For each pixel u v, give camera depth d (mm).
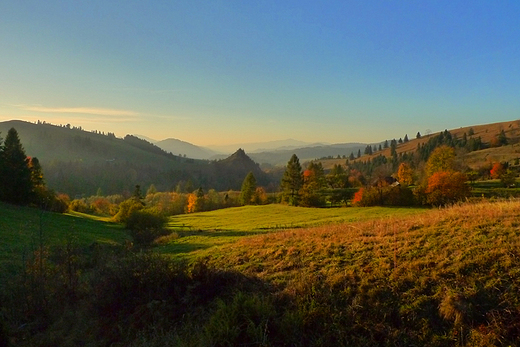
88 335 9008
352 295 7930
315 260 10508
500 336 5867
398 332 6512
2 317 9273
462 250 8844
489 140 164125
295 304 7832
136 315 9047
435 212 14984
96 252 18875
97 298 9984
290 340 6719
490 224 10469
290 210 63375
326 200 73062
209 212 76625
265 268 10930
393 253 9680
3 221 32625
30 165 57812
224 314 7391
